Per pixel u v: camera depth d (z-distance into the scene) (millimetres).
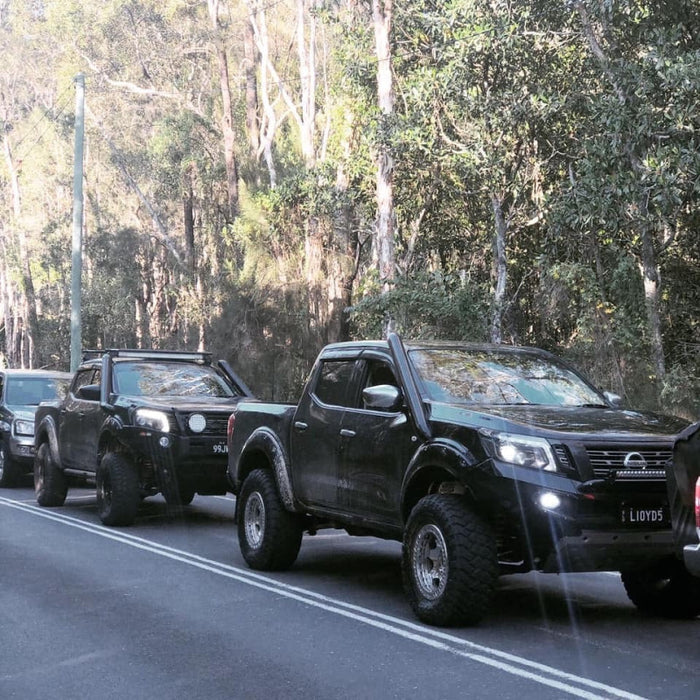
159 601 8242
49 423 14875
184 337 37094
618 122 17156
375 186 26359
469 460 7008
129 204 52031
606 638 6930
